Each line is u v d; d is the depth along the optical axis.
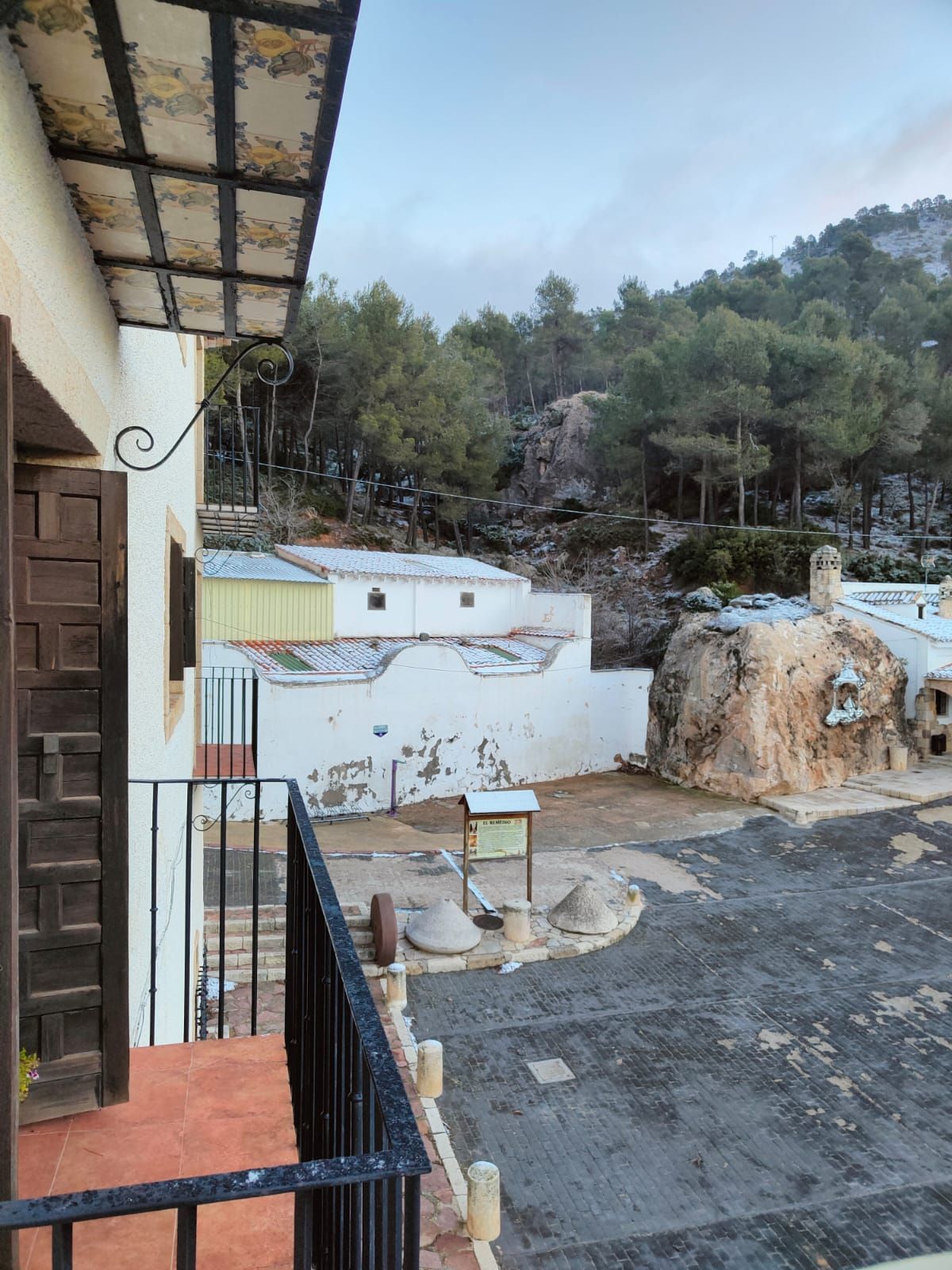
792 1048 10.52
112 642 3.05
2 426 1.81
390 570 25.03
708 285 64.44
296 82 1.97
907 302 59.47
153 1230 2.64
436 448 37.59
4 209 1.86
